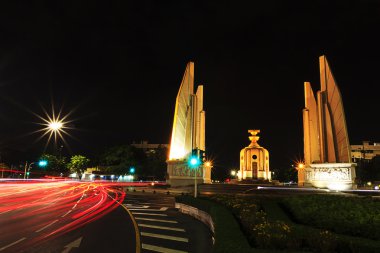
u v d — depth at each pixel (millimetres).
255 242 8562
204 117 53469
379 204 12617
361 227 11375
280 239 8047
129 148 81125
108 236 13312
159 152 91812
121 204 27328
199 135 52750
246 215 12086
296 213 14789
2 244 11547
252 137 64000
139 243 12180
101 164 88375
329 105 44000
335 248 7973
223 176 116750
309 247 8078
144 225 16391
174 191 41281
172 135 46781
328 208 13133
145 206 26188
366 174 80500
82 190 45531
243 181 57594
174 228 15688
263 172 61062
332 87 43094
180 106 47656
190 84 50625
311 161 45750
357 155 120938
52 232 13875
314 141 46312
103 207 24344
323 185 40750
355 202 13219
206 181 53531
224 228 9836
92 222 16891
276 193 36000
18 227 14992
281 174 110938
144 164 88562
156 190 43125
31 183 59344
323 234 8492
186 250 11250
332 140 42688
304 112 47656
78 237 12930
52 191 41906
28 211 20891
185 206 21703
